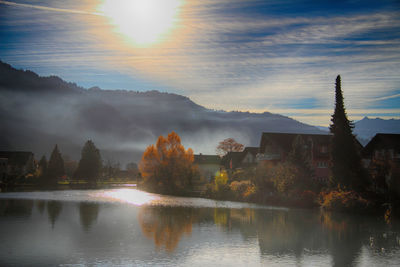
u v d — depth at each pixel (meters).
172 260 30.38
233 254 32.69
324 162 83.69
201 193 93.56
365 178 64.75
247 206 68.56
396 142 76.75
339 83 68.75
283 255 32.69
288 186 71.56
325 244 36.97
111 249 33.47
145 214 55.91
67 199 79.56
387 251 34.47
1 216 51.69
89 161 167.75
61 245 34.66
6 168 169.50
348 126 67.75
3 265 28.44
